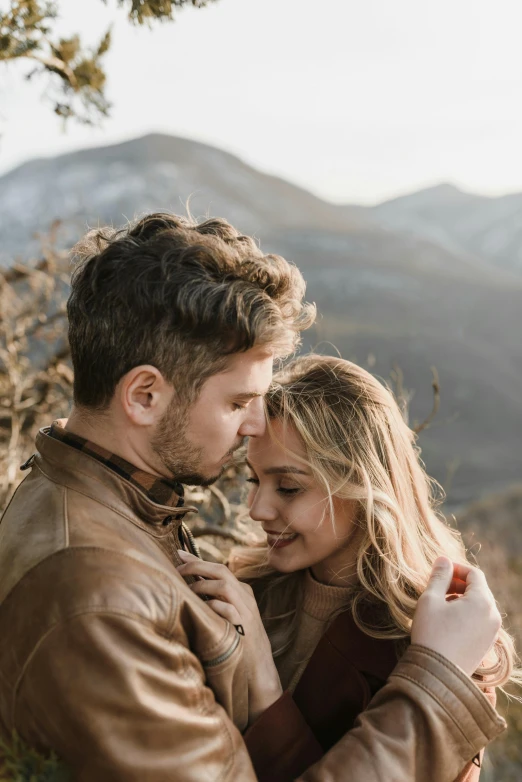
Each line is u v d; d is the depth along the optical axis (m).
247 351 1.32
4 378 3.62
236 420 1.38
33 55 2.31
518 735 4.41
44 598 1.17
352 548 1.84
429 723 1.35
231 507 3.42
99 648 1.12
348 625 1.77
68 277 3.92
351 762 1.32
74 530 1.24
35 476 1.40
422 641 1.45
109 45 2.45
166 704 1.16
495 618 1.49
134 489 1.34
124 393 1.30
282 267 1.38
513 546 11.32
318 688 1.74
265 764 1.47
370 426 1.79
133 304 1.27
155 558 1.32
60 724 1.12
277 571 2.06
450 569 1.58
